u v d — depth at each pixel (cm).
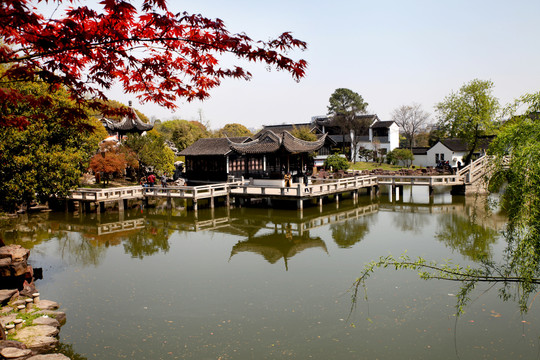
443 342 823
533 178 578
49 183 1391
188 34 549
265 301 1055
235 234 1959
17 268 1048
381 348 804
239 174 3731
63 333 888
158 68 614
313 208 2644
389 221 2191
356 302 1032
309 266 1365
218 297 1090
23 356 731
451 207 2606
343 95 6288
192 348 816
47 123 1362
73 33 484
